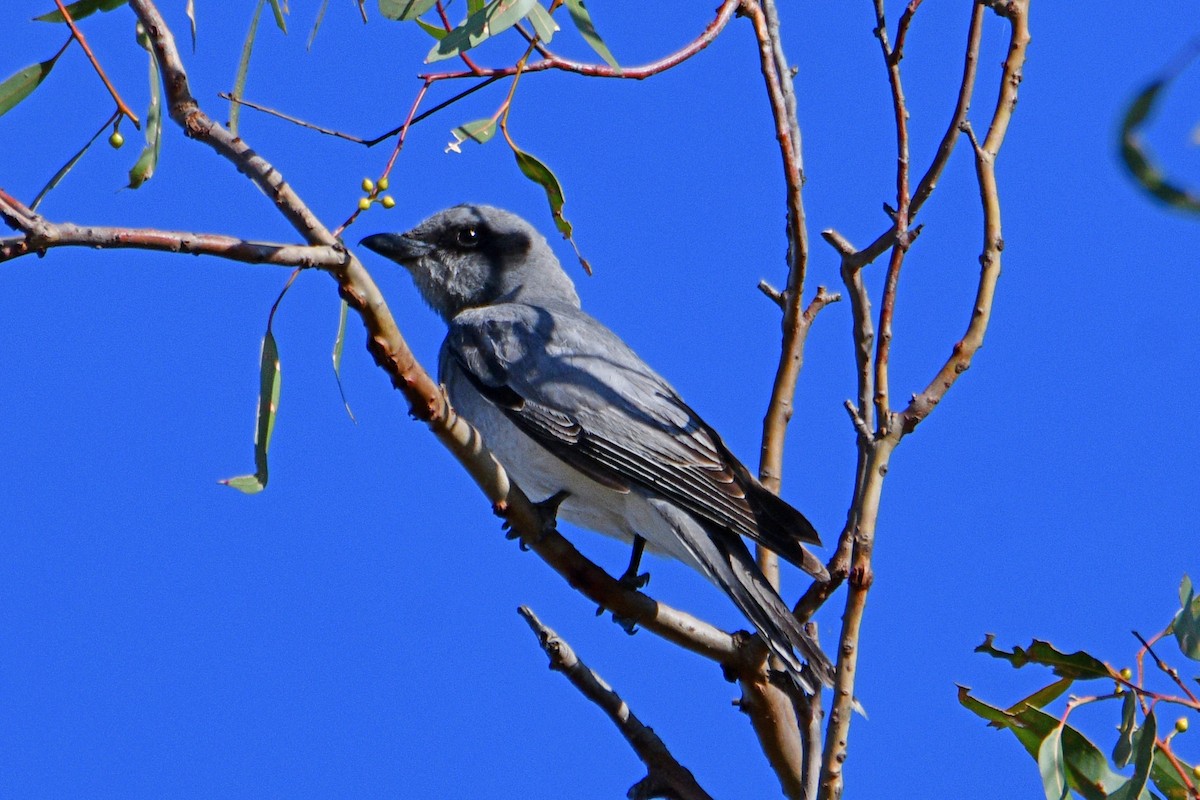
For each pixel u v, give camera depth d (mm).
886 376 8133
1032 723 8734
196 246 7379
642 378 12469
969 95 8922
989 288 8211
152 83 9000
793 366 10969
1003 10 8875
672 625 10148
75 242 7059
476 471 9719
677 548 11883
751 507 11367
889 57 8898
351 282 8258
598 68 9086
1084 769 8445
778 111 9891
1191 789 8055
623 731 9516
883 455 7957
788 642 10070
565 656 9516
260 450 8969
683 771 9539
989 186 8438
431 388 9141
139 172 8992
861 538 7812
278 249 7723
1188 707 8133
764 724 10188
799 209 9977
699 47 9336
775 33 10398
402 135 8641
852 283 8883
